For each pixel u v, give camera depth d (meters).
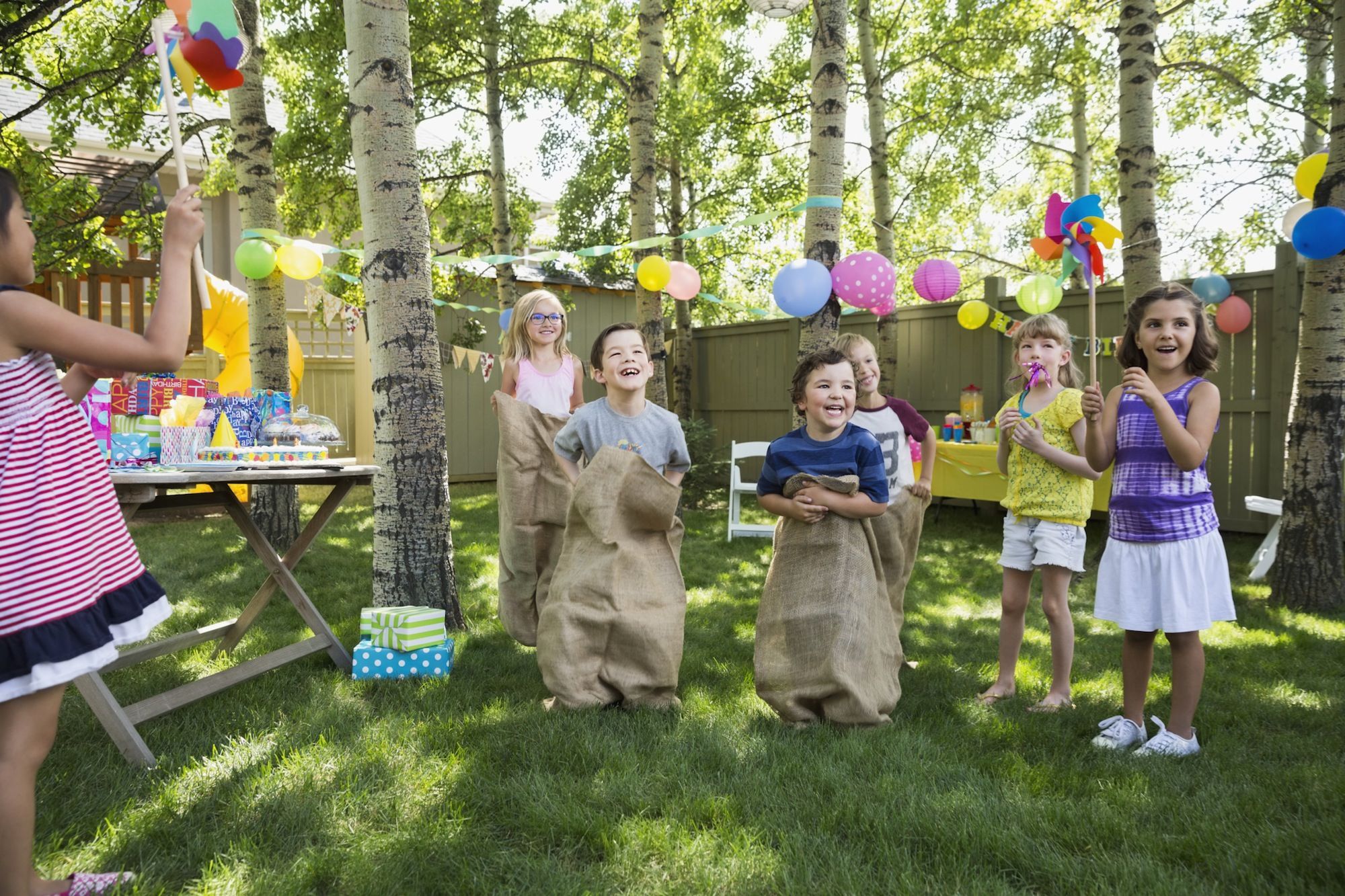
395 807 2.19
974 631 4.23
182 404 3.33
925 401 8.32
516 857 1.96
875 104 8.60
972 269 19.06
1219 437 6.65
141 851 1.95
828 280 5.06
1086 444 2.86
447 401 10.73
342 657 3.46
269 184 5.98
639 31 7.64
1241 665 3.54
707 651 3.78
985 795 2.28
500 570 3.73
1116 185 12.85
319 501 8.99
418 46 7.54
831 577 2.89
